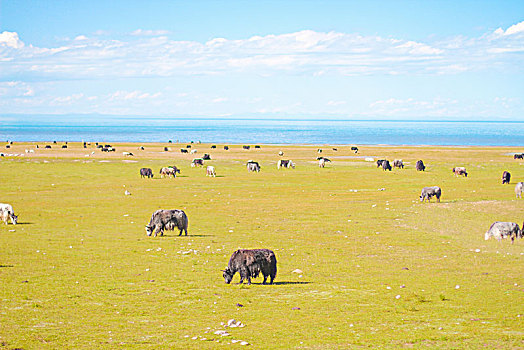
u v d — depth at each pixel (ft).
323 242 124.47
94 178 279.28
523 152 502.38
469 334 56.75
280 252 111.86
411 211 173.88
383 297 74.59
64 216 164.14
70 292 77.05
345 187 248.93
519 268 94.68
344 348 53.21
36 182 259.39
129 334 58.18
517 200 189.67
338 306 69.77
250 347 53.57
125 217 162.61
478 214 164.86
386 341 55.01
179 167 341.82
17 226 144.87
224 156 444.96
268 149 552.82
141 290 78.48
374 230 141.69
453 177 289.53
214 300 72.74
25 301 71.67
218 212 174.91
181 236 131.03
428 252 112.27
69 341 55.47
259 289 79.10
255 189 240.32
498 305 69.26
